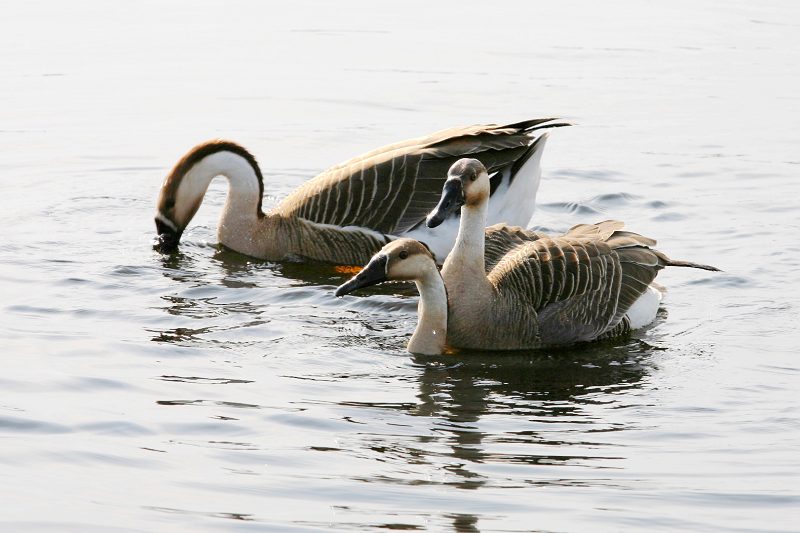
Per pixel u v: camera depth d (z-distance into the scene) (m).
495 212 16.91
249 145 22.56
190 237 18.27
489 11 35.06
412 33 31.91
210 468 10.23
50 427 10.95
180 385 12.10
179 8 33.91
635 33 32.44
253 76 27.31
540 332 13.77
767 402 12.04
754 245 17.33
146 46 29.59
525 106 25.23
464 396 12.12
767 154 22.22
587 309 13.90
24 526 9.14
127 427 11.01
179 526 9.20
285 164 21.56
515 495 9.85
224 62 28.44
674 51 30.41
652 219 18.75
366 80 27.12
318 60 28.83
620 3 36.66
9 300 14.62
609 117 24.62
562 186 20.42
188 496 9.70
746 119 24.55
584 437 11.12
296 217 17.52
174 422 11.16
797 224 18.28
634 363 13.20
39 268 16.02
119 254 16.95
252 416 11.36
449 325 13.65
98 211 18.98
